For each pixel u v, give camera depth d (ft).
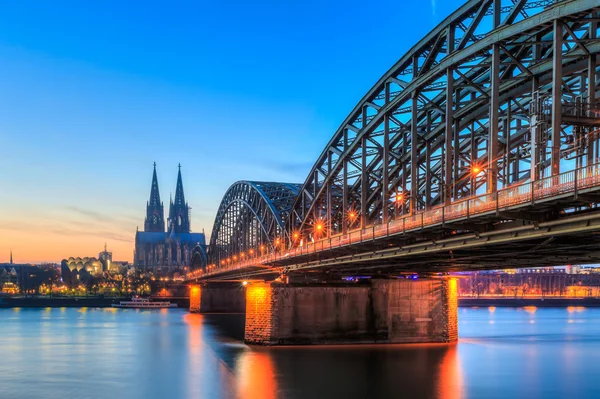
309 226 333.83
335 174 278.05
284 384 195.62
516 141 192.03
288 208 417.08
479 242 145.28
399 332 277.03
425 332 279.49
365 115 240.94
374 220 258.98
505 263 205.05
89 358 274.57
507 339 335.47
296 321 272.51
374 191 250.98
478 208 132.26
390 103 213.46
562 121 125.70
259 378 205.36
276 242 366.02
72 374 229.25
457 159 189.16
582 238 130.41
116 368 242.58
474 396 179.42
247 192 494.18
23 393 193.57
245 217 492.95
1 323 524.52
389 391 185.37
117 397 186.19
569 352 274.77
